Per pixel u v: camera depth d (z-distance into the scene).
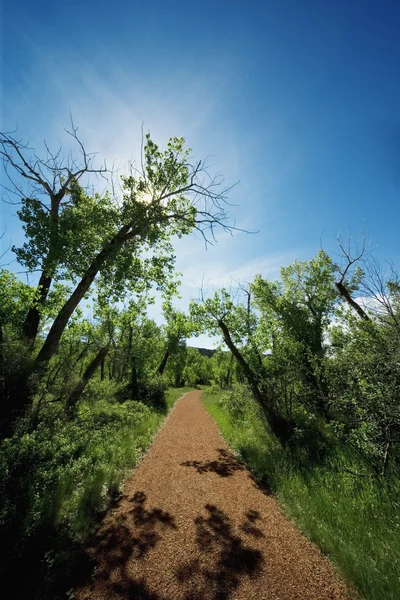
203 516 4.68
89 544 3.89
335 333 8.25
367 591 2.94
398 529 3.71
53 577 3.14
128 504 5.13
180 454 8.44
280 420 8.99
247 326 11.24
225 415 13.93
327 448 6.91
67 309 9.16
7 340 8.20
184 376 55.06
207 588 3.08
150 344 21.39
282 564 3.46
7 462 4.08
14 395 7.23
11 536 3.31
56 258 8.59
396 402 4.88
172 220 11.55
